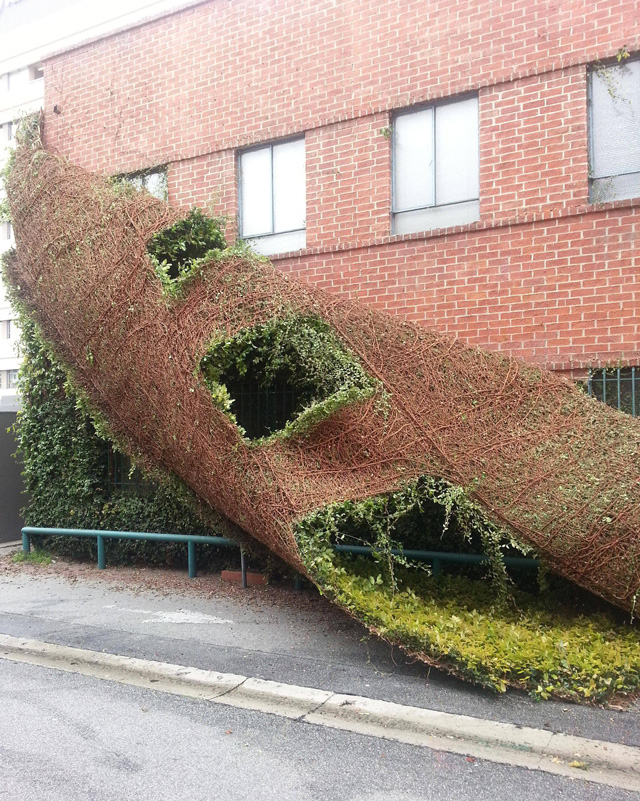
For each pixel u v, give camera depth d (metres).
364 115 7.98
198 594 7.43
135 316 6.55
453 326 7.40
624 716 4.31
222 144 8.97
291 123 8.46
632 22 6.65
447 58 7.52
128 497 9.04
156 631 6.18
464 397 5.61
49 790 3.61
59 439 9.39
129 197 7.34
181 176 9.30
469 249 7.34
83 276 7.04
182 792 3.60
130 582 8.07
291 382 7.12
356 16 8.04
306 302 6.13
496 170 7.25
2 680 5.27
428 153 7.76
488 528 5.33
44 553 9.55
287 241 8.68
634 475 4.93
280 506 5.43
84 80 10.11
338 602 5.11
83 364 7.35
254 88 8.74
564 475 5.11
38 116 10.48
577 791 3.62
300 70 8.41
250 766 3.88
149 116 9.55
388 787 3.66
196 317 6.20
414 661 5.23
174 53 9.35
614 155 6.84
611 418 5.42
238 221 9.00
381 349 5.92
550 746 3.96
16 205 8.19
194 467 6.26
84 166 10.08
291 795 3.58
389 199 7.89
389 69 7.85
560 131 6.96
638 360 6.48
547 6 7.01
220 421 5.84
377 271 7.85
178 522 8.55
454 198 7.61
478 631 5.11
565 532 4.93
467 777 3.76
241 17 8.82
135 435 7.18
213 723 4.45
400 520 7.09
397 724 4.33
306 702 4.63
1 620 6.65
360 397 5.64
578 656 4.64
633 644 4.83
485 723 4.23
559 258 6.90
